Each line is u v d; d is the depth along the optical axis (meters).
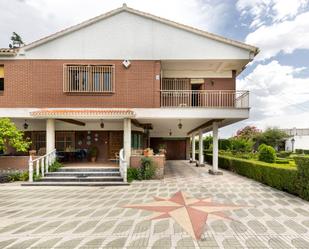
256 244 4.79
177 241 4.91
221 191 9.51
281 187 9.65
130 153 12.48
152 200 8.10
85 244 4.80
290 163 17.77
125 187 10.37
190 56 12.76
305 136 37.19
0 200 8.29
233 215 6.51
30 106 12.62
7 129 11.22
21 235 5.26
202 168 17.98
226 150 27.25
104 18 12.84
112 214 6.62
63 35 12.84
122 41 12.81
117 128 15.64
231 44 12.71
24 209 7.18
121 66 12.77
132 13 12.87
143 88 12.67
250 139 33.19
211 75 15.07
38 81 12.70
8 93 12.66
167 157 26.64
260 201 7.97
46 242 4.90
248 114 12.07
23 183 10.93
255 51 12.64
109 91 12.62
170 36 12.80
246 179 12.57
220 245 4.74
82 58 12.77
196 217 6.34
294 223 5.93
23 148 11.55
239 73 15.84
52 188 10.27
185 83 15.08
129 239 5.01
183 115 12.23
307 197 8.03
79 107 12.61
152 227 5.65
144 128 17.88
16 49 12.70
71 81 12.74
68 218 6.33
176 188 10.11
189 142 27.08
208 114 12.17
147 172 12.18
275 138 34.38
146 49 12.78
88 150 15.66
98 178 11.22
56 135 15.70
